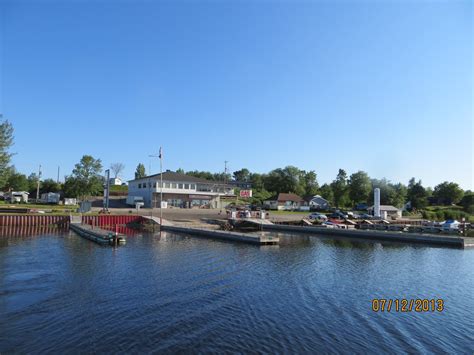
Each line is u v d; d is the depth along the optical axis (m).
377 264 27.45
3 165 54.06
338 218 71.88
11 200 89.62
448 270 25.52
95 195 100.25
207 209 78.12
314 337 12.87
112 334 12.64
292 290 19.03
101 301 16.27
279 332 13.20
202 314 14.86
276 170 137.75
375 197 73.31
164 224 52.31
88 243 34.97
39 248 31.22
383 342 12.65
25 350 11.35
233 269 23.95
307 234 52.06
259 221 61.06
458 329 14.09
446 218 85.75
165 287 18.86
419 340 12.95
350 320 14.73
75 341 12.05
